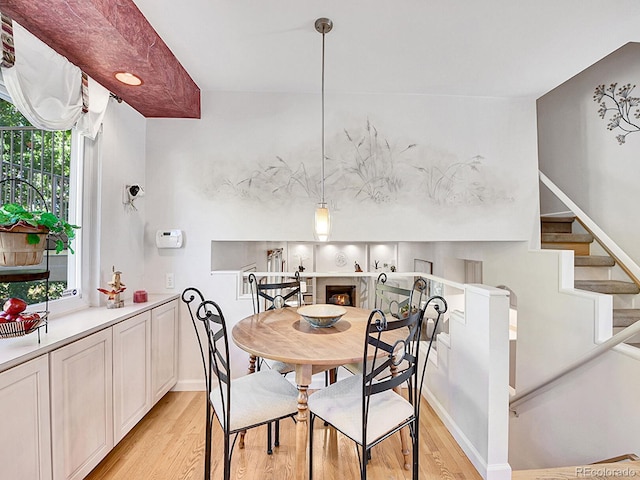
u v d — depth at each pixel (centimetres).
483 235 316
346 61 254
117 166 259
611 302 250
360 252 671
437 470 200
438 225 313
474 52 241
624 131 337
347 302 689
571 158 392
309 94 306
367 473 197
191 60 253
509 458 341
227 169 302
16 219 152
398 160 311
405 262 640
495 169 316
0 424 131
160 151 299
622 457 215
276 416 166
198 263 301
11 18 162
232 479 191
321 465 203
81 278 232
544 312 304
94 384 187
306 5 192
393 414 163
